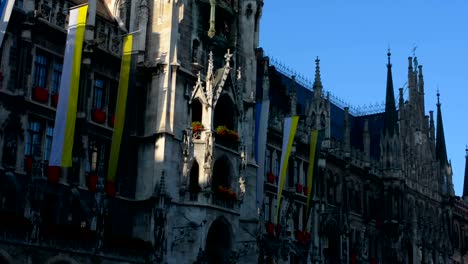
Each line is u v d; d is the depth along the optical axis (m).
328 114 72.44
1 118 41.94
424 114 93.38
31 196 41.22
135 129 51.03
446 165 97.25
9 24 43.12
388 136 81.94
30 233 40.06
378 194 80.75
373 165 80.00
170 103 50.72
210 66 52.56
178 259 48.53
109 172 46.53
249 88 58.81
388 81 84.62
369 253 77.00
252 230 55.38
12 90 42.88
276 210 62.50
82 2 50.53
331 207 69.75
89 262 43.47
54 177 44.03
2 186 41.34
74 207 45.50
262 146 58.22
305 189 67.88
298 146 67.94
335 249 69.38
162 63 51.25
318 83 72.62
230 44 57.53
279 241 59.09
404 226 80.00
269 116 64.00
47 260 40.91
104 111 49.03
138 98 51.66
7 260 38.69
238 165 53.84
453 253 93.62
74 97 43.78
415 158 88.06
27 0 44.09
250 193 56.31
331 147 72.38
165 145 49.47
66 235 42.16
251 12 60.53
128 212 49.31
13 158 42.31
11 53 43.16
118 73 50.59
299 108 73.06
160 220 47.69
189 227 49.09
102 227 44.53
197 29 54.84
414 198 85.44
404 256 80.06
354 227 74.56
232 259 50.88
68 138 43.00
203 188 50.00
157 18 53.00
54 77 46.31
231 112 54.69
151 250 47.47
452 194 96.75
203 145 50.91
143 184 49.84
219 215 50.69
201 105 52.81
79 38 44.72
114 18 53.41
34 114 44.22
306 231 65.12
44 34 45.59
